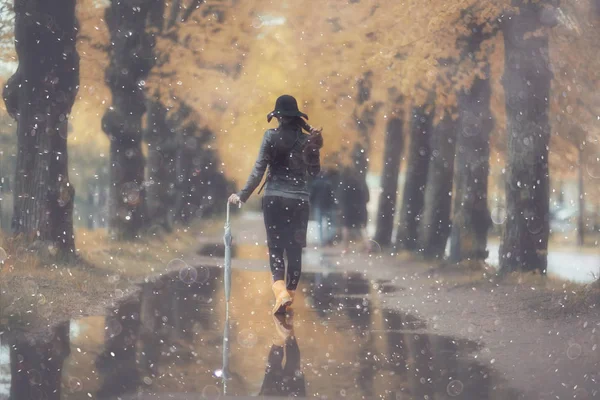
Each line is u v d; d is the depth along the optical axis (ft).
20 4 46.88
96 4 73.41
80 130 102.68
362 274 54.65
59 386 17.30
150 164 94.94
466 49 54.49
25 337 23.39
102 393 16.74
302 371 19.42
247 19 80.33
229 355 21.43
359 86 78.33
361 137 91.56
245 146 116.57
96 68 75.31
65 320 27.27
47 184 46.80
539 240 48.78
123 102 75.92
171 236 94.38
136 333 24.89
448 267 58.29
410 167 80.33
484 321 29.68
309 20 78.69
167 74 79.77
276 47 83.71
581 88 56.95
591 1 48.78
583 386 18.25
